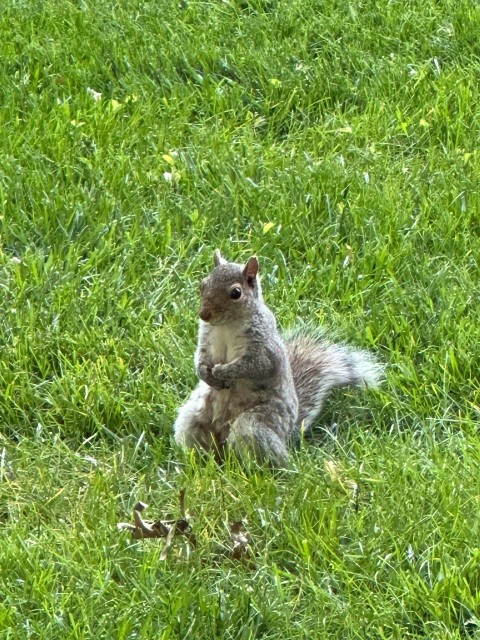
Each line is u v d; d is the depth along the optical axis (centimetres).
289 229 1176
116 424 960
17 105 1372
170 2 1598
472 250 1145
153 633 739
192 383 991
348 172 1262
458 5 1576
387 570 800
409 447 910
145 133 1324
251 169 1267
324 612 766
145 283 1099
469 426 944
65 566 786
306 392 977
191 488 866
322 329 1038
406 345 1034
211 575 800
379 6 1578
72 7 1559
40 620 747
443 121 1366
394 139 1348
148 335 1027
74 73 1425
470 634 761
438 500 850
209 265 1134
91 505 850
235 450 904
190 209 1205
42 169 1248
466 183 1245
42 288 1077
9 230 1165
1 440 938
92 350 1016
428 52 1502
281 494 866
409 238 1162
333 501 853
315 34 1527
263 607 760
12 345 1023
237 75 1450
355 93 1421
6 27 1518
